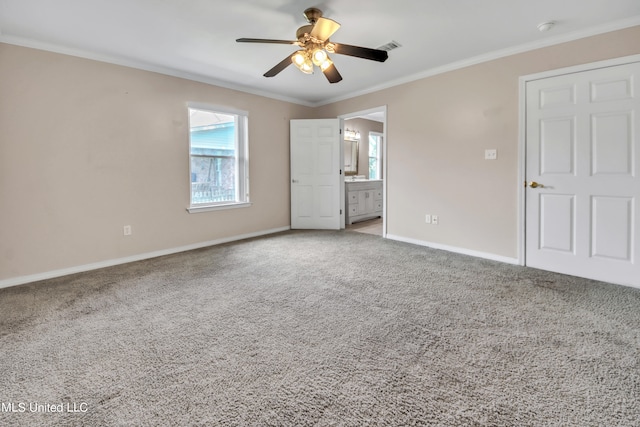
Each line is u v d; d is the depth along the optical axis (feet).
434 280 9.64
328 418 4.27
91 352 5.85
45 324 6.95
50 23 8.84
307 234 16.78
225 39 10.06
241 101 15.49
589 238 9.73
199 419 4.25
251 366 5.43
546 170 10.43
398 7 8.27
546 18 8.84
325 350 5.90
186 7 8.16
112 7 8.09
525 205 10.95
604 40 9.19
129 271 10.79
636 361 5.46
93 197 11.16
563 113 9.96
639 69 8.71
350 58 11.91
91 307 7.85
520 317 7.16
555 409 4.38
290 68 12.90
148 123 12.38
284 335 6.45
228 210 15.28
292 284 9.37
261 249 13.65
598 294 8.47
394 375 5.16
